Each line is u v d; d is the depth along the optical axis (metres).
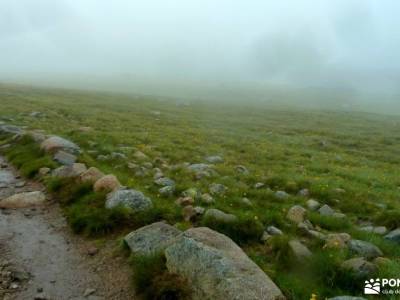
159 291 7.51
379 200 16.89
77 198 12.63
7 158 18.20
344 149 40.19
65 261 9.38
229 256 7.61
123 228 10.83
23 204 12.49
